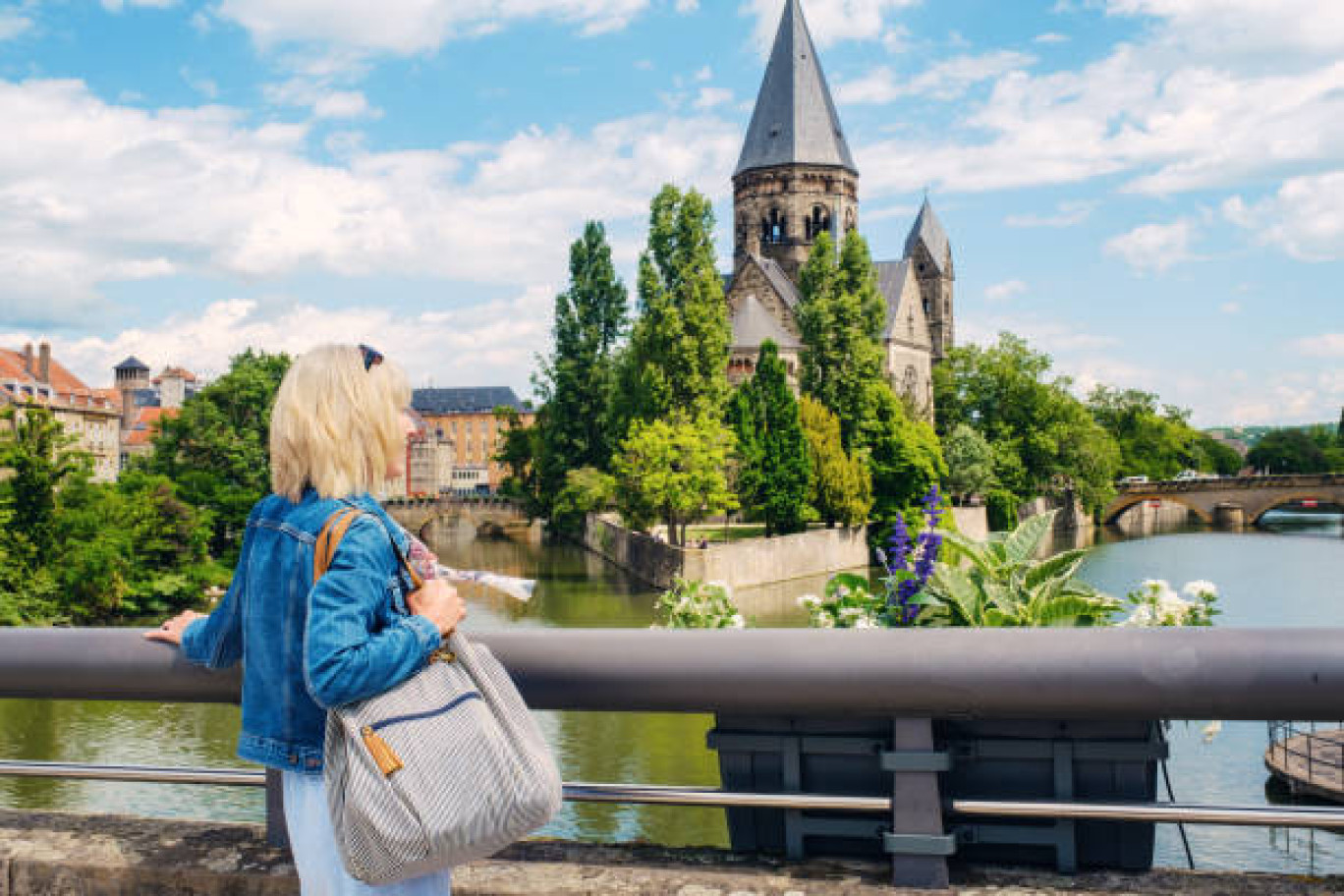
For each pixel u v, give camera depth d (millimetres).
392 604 2197
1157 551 85062
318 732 2207
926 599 4738
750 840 3043
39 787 20906
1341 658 2438
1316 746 8617
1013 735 2814
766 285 98500
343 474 2270
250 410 76250
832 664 2662
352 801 2021
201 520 60125
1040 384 101625
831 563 67062
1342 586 58406
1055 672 2559
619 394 75812
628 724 19766
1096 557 79688
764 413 66312
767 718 2908
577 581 60844
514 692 2217
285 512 2279
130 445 150750
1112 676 2533
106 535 51969
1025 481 101062
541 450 85438
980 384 104188
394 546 2217
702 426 61688
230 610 2449
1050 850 2869
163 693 2967
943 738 2842
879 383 78375
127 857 3096
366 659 2029
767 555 59688
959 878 2803
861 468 70062
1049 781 2812
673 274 70625
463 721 2090
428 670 2137
